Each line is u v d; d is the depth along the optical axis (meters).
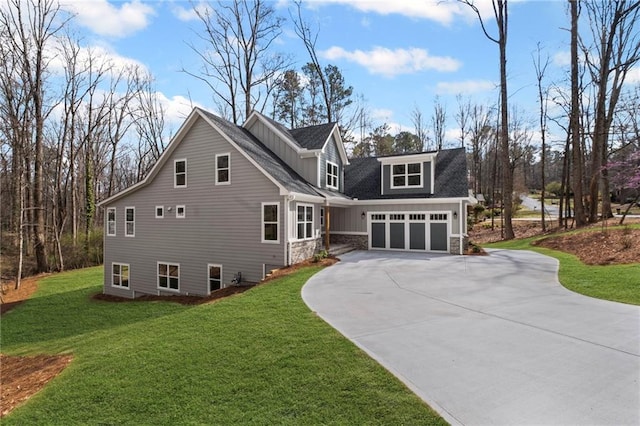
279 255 12.98
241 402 3.96
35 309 12.89
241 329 6.18
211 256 14.43
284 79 29.33
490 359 4.57
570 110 21.58
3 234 21.84
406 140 44.25
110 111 25.36
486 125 36.84
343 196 17.64
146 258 15.97
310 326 6.07
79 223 29.86
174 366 4.96
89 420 3.98
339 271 11.53
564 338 5.24
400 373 4.24
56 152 26.02
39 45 20.23
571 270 10.30
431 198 16.31
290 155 16.72
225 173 14.12
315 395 3.94
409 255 15.35
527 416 3.32
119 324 10.37
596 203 18.86
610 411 3.36
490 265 12.16
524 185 47.78
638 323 5.85
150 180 15.80
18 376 6.06
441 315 6.57
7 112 19.53
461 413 3.40
